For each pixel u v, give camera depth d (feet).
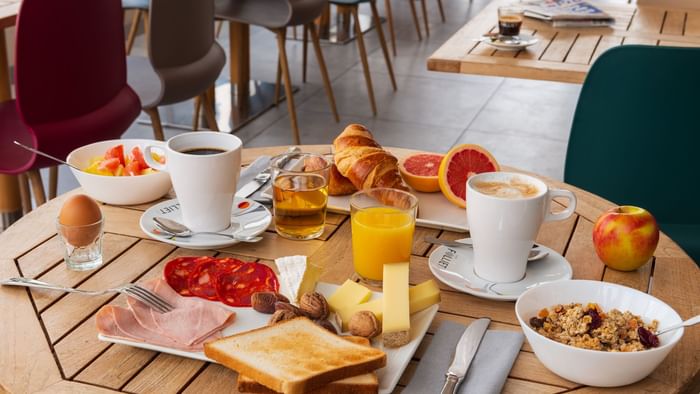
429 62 7.65
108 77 7.61
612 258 3.84
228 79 15.05
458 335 3.26
